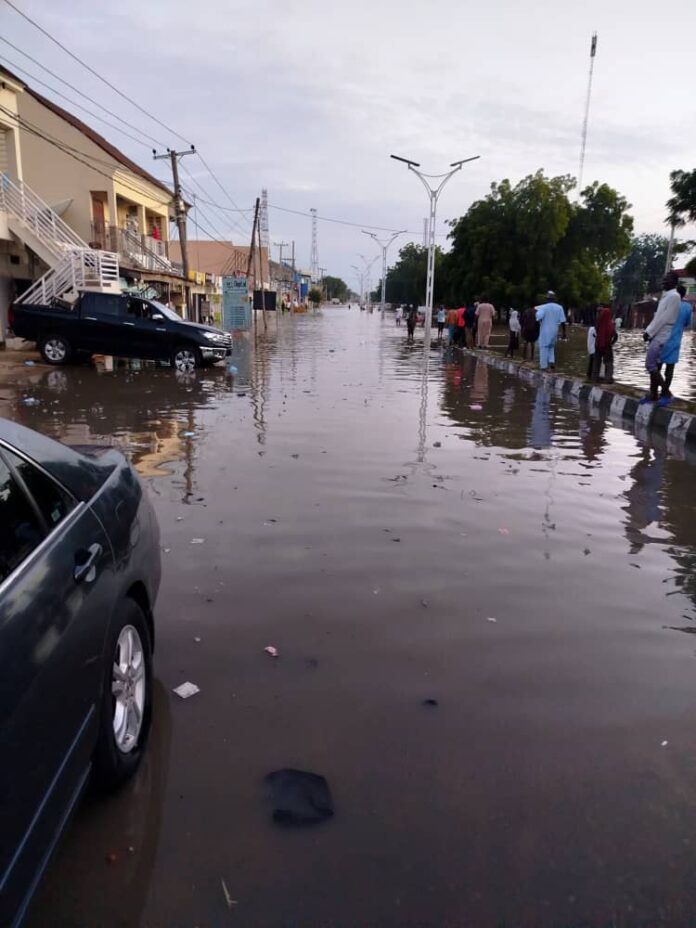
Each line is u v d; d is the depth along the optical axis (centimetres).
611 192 4147
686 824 267
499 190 4153
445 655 390
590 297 4231
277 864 244
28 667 200
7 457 249
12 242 2212
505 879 240
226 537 563
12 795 181
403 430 1041
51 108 2764
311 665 375
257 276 7706
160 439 940
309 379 1723
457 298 4662
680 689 362
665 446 980
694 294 4203
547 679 368
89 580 252
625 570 520
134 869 240
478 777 291
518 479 771
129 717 288
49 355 1812
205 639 400
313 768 295
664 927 223
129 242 2961
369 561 522
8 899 173
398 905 229
